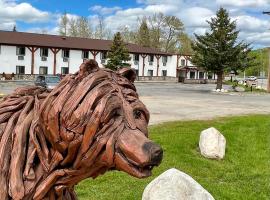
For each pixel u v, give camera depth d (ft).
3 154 6.16
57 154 5.84
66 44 178.19
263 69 323.16
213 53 133.18
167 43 252.01
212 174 28.78
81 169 5.78
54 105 5.59
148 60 204.33
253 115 60.03
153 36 253.85
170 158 30.99
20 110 6.55
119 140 5.46
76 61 179.32
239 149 35.91
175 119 53.62
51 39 178.91
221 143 32.91
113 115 5.49
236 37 132.87
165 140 36.04
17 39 167.84
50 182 5.97
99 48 184.44
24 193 5.97
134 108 5.67
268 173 29.91
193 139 36.91
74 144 5.50
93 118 5.35
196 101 87.51
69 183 6.05
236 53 132.46
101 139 5.42
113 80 5.71
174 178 16.07
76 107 5.43
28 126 6.27
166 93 113.19
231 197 23.70
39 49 169.68
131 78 6.10
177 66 212.23
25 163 6.13
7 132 6.30
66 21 245.24
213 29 134.00
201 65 137.49
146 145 5.39
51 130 5.67
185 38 250.16
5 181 6.08
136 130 5.57
